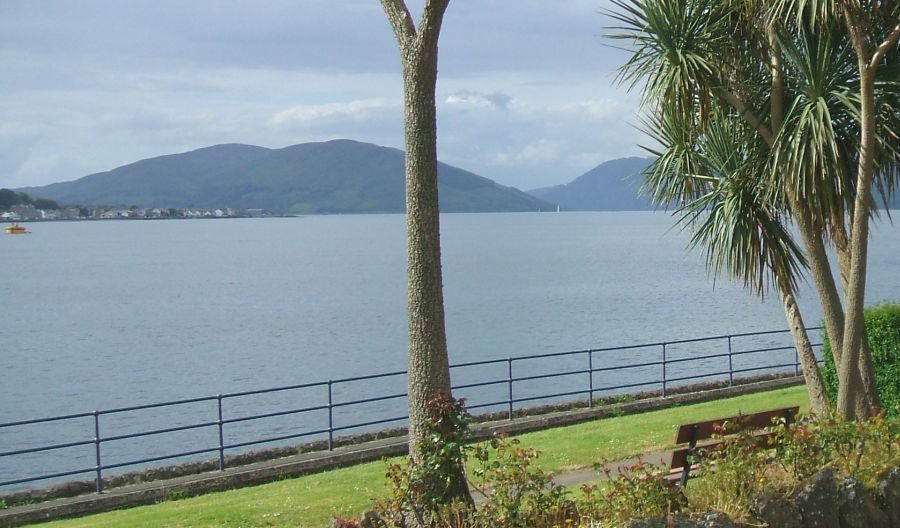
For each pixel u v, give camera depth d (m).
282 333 48.81
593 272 91.44
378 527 7.51
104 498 12.51
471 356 38.59
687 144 12.59
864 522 8.04
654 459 12.76
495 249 149.38
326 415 27.91
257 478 13.64
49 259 140.62
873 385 11.93
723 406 17.02
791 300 12.58
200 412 29.14
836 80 10.77
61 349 45.12
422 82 8.09
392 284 82.50
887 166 11.52
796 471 8.20
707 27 11.23
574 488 10.98
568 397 29.09
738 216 12.16
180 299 71.69
